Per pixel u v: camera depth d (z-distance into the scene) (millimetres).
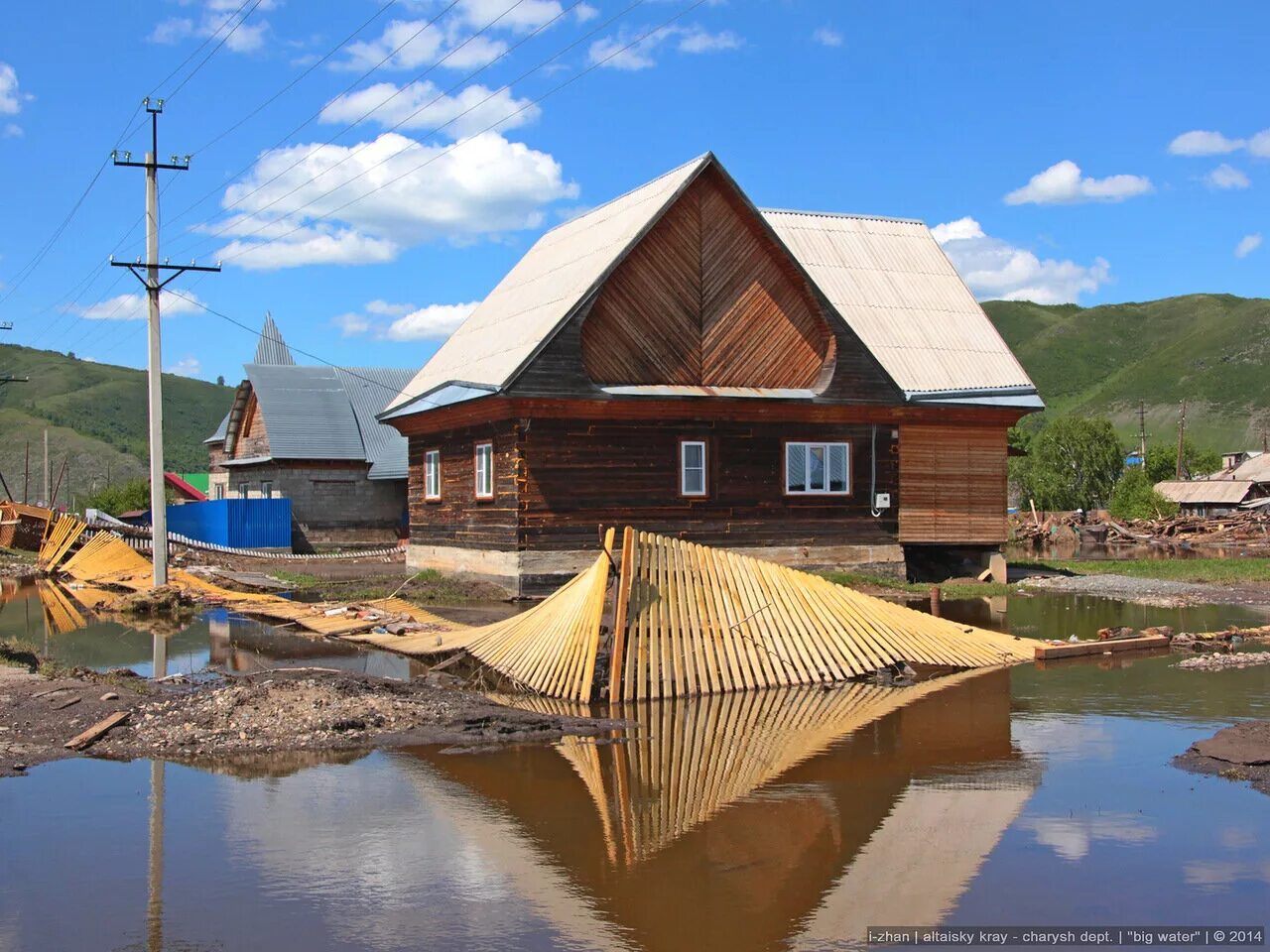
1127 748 13359
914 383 30422
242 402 51250
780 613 17906
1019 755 13070
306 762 12742
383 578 32031
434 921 8500
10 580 36812
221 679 16312
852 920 8555
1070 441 86500
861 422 29688
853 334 29000
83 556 37781
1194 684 17203
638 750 13352
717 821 10758
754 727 14461
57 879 9328
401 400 33906
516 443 26297
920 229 36250
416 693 15453
